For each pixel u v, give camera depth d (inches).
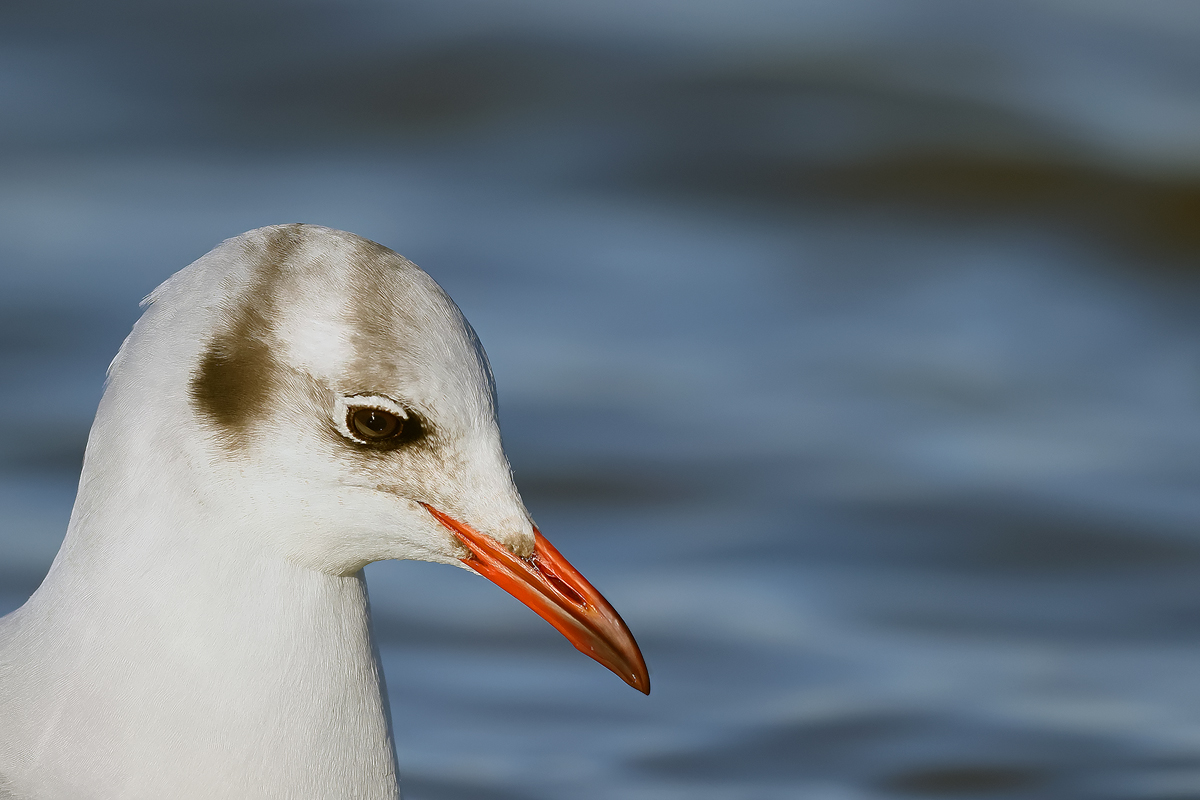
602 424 649.0
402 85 940.0
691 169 877.8
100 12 992.2
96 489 313.0
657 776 452.8
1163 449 651.5
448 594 549.3
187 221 794.2
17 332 682.8
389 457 315.9
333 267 310.7
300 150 887.1
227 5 1003.9
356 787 326.3
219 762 311.4
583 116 919.7
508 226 817.5
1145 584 562.9
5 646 320.2
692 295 763.4
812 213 853.2
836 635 528.4
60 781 309.9
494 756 459.2
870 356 718.5
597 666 511.8
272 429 308.8
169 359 308.5
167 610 309.1
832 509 602.9
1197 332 761.0
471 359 318.7
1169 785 452.4
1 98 915.4
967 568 568.4
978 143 892.6
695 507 603.2
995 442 654.5
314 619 319.9
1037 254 824.3
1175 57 976.9
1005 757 464.4
